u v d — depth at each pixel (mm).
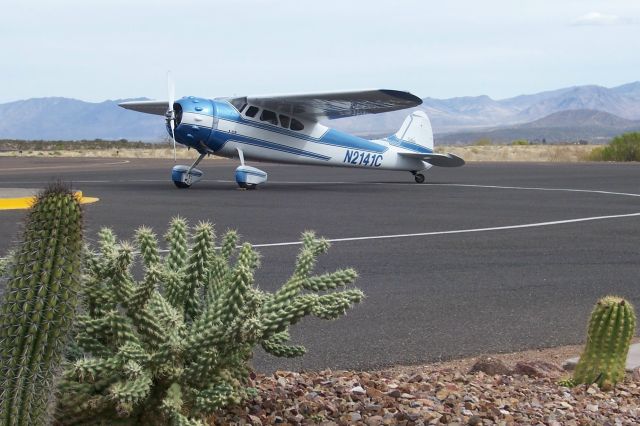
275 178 31812
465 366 6094
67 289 2871
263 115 26625
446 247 12375
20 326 2805
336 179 31172
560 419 4430
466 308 8156
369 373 5656
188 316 4016
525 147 83938
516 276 10016
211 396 3492
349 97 25484
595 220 16453
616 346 5297
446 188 26297
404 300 8484
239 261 3975
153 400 3516
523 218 16766
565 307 8305
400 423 4191
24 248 2859
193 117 25000
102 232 4035
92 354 3625
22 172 35750
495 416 4426
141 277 8992
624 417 4594
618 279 9953
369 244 12570
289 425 4152
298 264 3869
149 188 24578
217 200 20094
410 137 31578
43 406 2881
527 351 6641
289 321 3648
